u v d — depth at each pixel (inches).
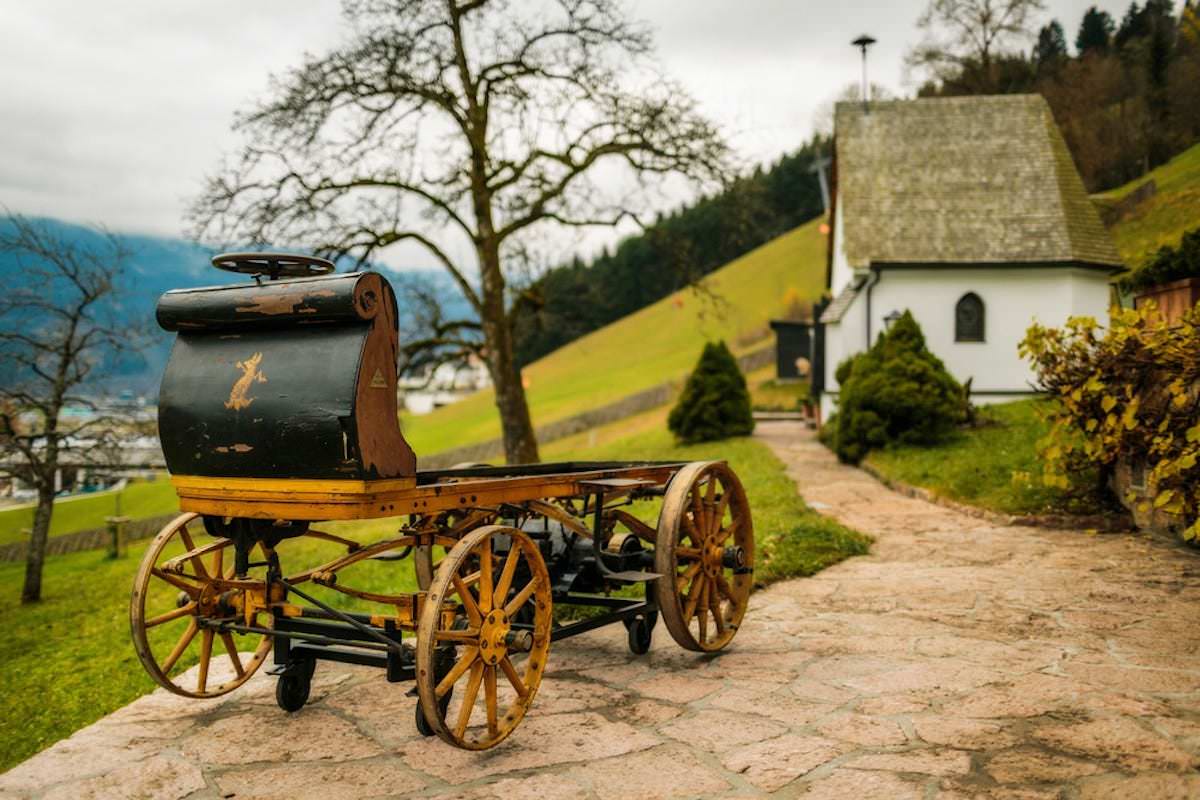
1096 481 444.8
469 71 736.3
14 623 555.2
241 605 197.3
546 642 188.7
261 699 208.8
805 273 3223.4
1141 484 395.9
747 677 213.6
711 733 177.6
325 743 179.5
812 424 1254.9
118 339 737.6
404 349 789.2
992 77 2145.7
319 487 164.1
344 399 158.9
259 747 178.2
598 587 238.2
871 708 188.9
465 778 160.4
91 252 727.1
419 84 683.4
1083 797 143.7
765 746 169.8
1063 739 167.9
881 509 506.3
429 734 181.0
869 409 744.3
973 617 264.4
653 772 159.9
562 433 1953.7
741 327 2898.6
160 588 608.1
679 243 839.7
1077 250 996.6
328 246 699.4
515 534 180.4
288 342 169.6
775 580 322.0
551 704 197.9
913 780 152.2
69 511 1918.1
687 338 3041.3
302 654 193.3
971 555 360.8
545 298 824.9
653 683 211.2
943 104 1163.3
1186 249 384.2
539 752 171.0
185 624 401.7
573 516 251.4
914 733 173.6
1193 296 374.0
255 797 155.3
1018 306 999.6
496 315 770.8
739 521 251.4
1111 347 359.3
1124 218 1465.3
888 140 1128.2
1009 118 1139.3
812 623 263.3
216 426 174.1
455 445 2074.3
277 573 188.7
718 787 152.8
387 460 164.7
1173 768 153.3
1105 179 1988.2
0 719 284.4
